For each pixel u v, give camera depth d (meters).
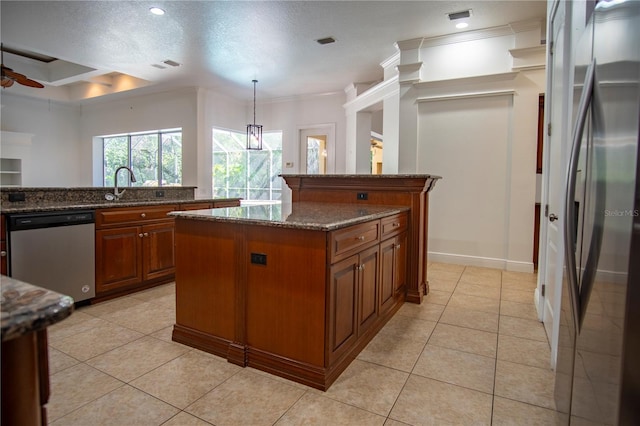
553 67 2.62
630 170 0.84
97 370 1.98
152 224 3.49
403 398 1.75
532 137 4.06
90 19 3.81
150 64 5.20
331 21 3.88
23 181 7.07
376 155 8.43
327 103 6.69
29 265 2.65
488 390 1.83
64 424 1.54
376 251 2.40
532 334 2.50
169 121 6.73
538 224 4.25
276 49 4.65
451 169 4.46
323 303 1.81
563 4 2.21
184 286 2.29
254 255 2.00
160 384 1.85
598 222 1.03
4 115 6.98
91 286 3.01
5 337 0.48
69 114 7.89
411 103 4.56
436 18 3.84
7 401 0.55
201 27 4.01
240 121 7.31
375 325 2.45
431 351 2.24
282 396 1.76
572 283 1.18
